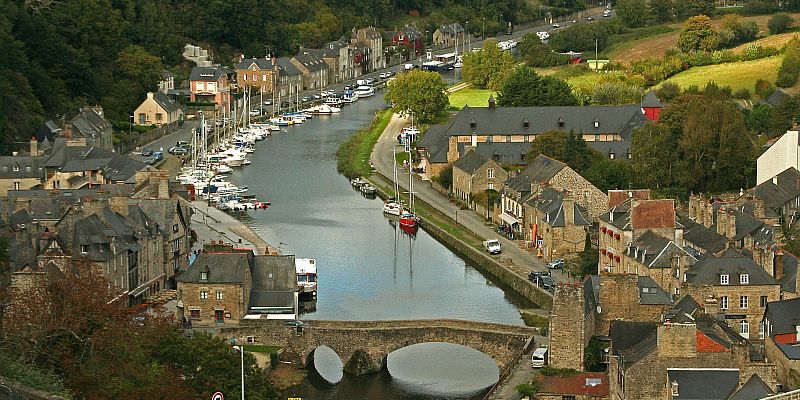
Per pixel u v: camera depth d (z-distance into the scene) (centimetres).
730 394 19350
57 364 18312
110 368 18275
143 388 18062
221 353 19912
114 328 18738
